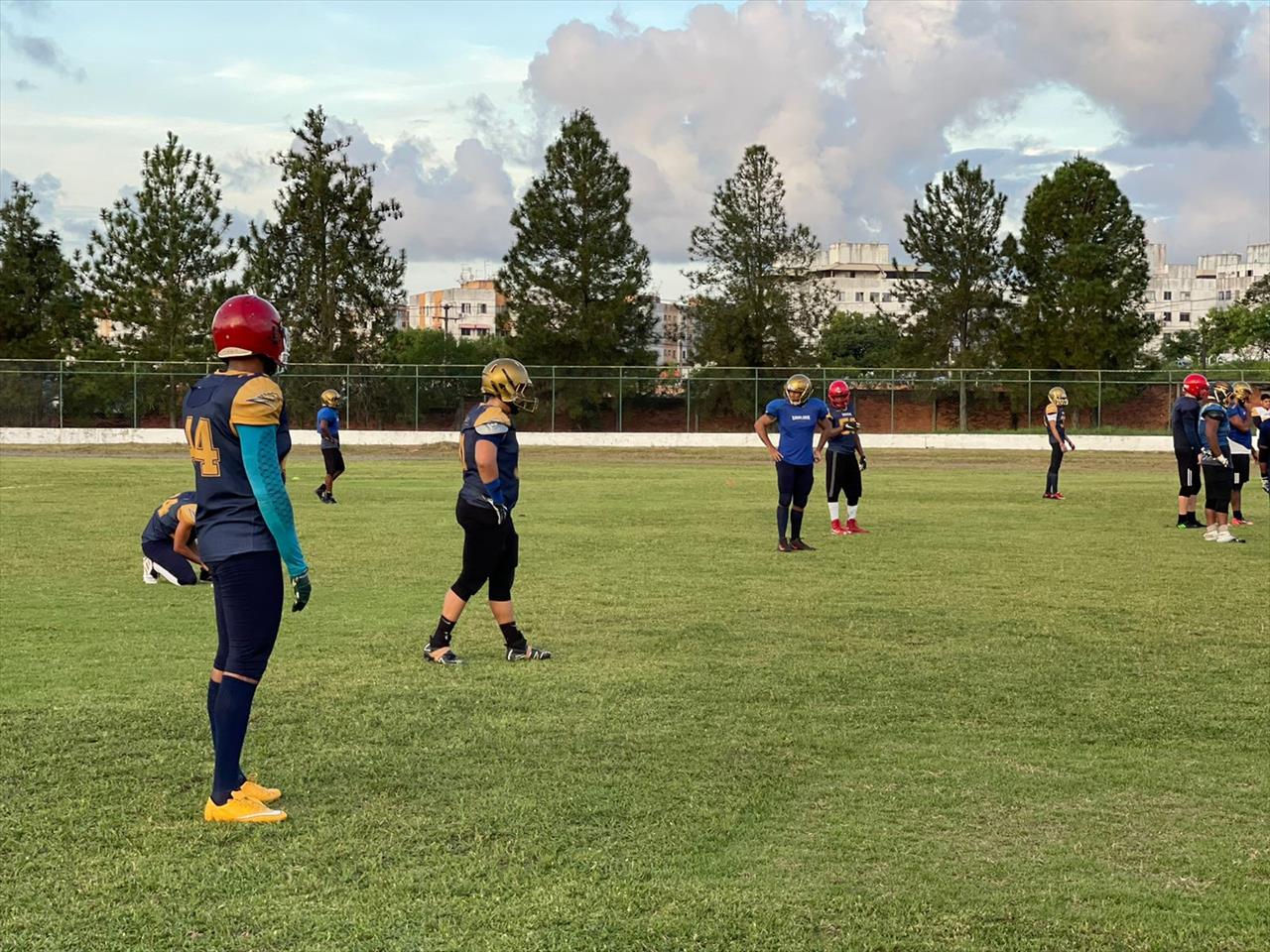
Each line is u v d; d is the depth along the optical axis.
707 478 29.14
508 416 7.99
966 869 4.46
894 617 9.82
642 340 55.94
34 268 55.06
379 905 4.10
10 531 15.86
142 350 51.59
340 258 52.88
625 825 4.89
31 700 6.82
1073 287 55.84
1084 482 28.31
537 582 11.67
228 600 4.99
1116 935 3.91
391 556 13.49
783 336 55.75
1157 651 8.51
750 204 56.59
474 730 6.30
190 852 4.58
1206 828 4.93
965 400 52.59
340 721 6.46
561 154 54.00
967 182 57.53
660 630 9.21
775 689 7.27
